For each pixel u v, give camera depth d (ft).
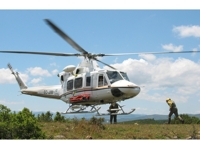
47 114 76.59
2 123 29.89
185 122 67.31
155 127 46.75
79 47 63.87
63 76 75.77
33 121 31.07
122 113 62.59
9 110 33.32
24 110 32.94
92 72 67.41
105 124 51.29
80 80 69.21
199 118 68.49
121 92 61.77
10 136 30.01
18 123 30.37
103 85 64.54
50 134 36.47
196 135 35.94
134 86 62.08
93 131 37.55
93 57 69.36
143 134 37.35
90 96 66.59
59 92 79.05
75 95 69.92
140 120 71.56
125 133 38.73
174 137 35.76
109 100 65.57
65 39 58.95
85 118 43.47
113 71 65.72
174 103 62.69
